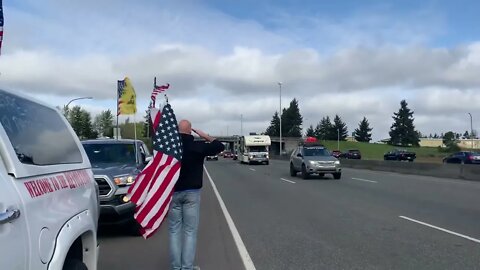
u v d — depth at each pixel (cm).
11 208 274
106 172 905
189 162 627
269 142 5153
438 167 2812
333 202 1508
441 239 897
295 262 737
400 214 1228
